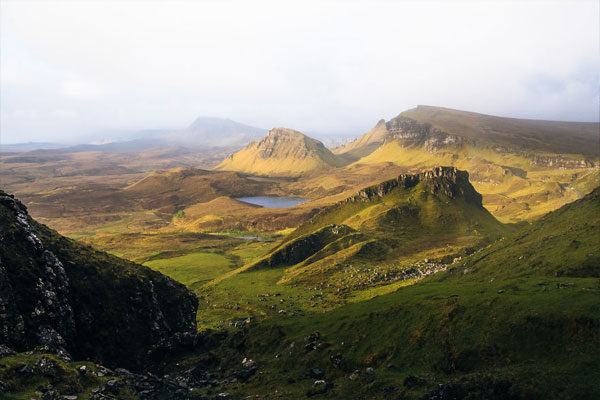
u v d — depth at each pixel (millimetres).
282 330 114438
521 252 168125
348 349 92688
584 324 64188
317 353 93938
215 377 96625
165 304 128125
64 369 70125
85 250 119812
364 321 102625
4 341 73688
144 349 106312
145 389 81312
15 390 60094
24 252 92625
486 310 80562
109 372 79750
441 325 82688
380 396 66875
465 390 60469
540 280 99125
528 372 59625
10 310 78812
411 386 67125
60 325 87750
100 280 108500
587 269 114688
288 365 93188
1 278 81562
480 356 69938
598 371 55125
